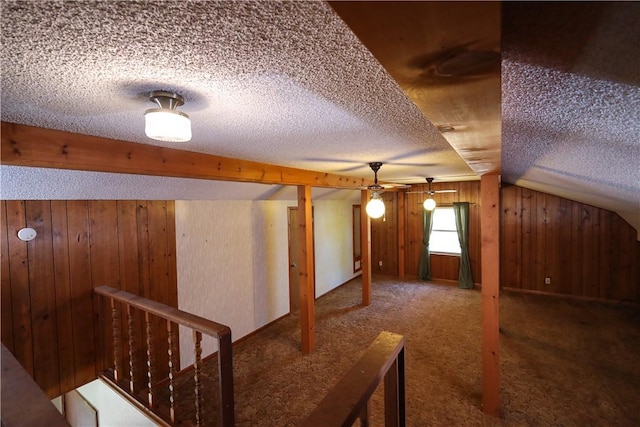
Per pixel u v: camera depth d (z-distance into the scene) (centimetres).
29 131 136
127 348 288
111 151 164
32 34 61
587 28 45
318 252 565
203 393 295
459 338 387
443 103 74
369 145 192
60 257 251
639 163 132
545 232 538
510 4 39
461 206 595
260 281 432
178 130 100
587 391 276
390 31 43
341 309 501
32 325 237
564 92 75
